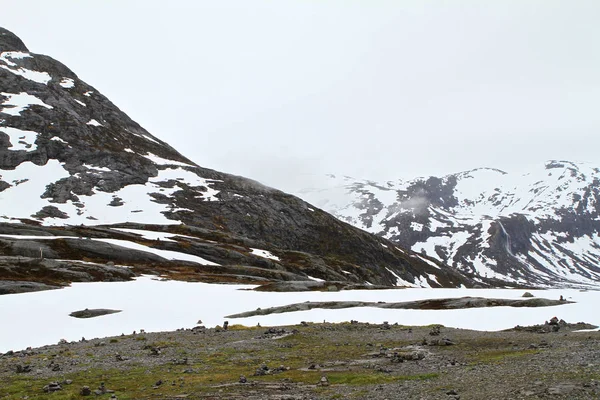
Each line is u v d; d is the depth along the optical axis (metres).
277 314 64.94
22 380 32.22
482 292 77.31
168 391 27.73
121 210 185.25
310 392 25.77
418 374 28.61
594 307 57.06
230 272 130.75
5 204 168.38
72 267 103.00
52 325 60.34
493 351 35.50
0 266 96.38
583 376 23.34
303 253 185.25
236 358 38.06
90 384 30.58
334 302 71.31
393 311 63.88
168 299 76.06
